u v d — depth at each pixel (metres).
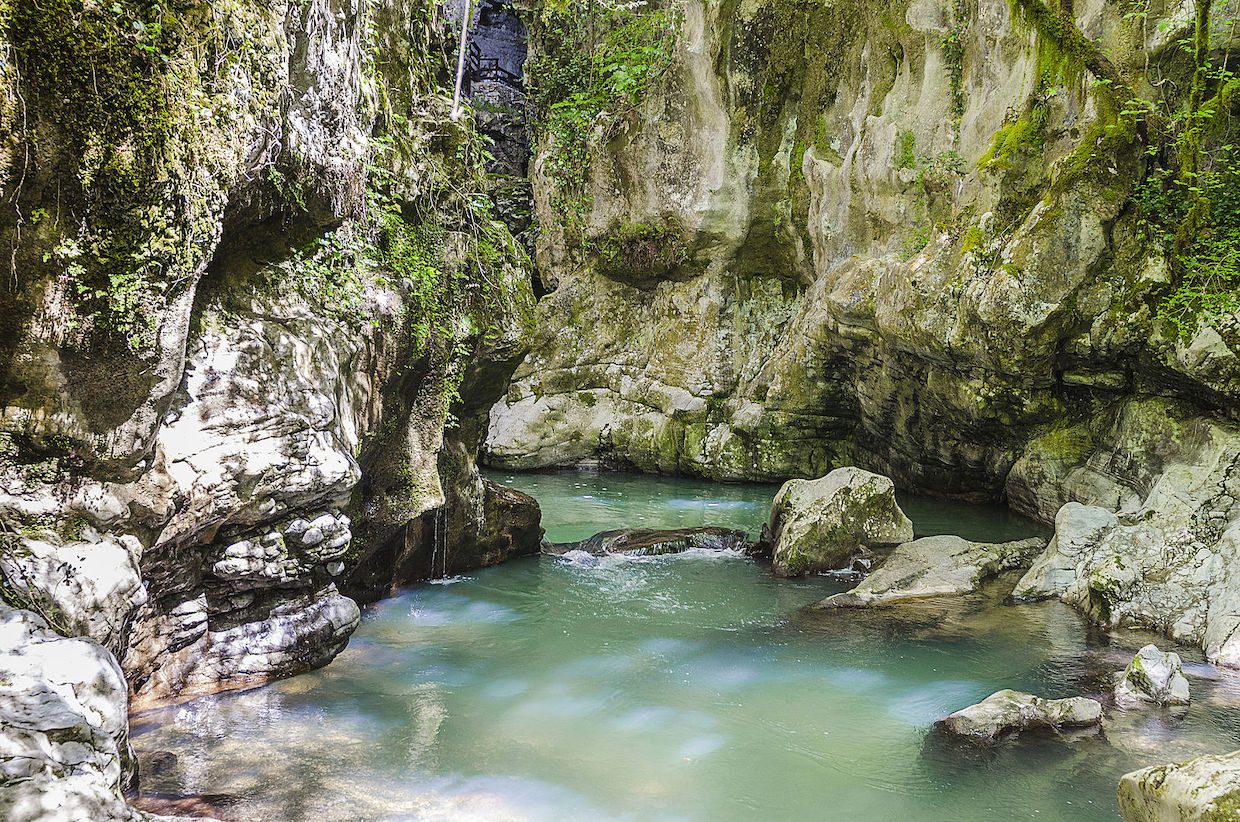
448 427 8.09
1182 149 8.73
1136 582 7.08
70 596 3.72
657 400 16.17
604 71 16.03
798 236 14.83
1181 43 8.88
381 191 6.45
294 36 4.65
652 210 15.84
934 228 11.10
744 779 4.60
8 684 3.13
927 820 4.20
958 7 12.08
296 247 5.50
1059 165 9.41
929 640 6.79
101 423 3.83
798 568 8.88
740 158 14.99
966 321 10.01
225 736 4.80
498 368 8.35
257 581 5.24
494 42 19.48
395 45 7.03
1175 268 8.79
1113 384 9.67
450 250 7.50
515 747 4.91
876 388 12.88
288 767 4.50
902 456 13.41
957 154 11.71
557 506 12.95
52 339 3.54
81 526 3.89
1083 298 9.28
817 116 14.41
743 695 5.75
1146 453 9.13
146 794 4.10
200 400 4.64
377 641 6.64
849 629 7.09
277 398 5.00
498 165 19.03
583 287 17.22
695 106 15.13
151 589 4.70
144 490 4.23
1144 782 3.32
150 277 3.70
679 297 16.16
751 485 14.99
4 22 3.13
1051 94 9.83
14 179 3.25
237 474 4.70
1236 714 5.27
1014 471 11.21
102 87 3.40
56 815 2.89
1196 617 6.63
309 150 5.01
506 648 6.60
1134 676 5.55
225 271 5.02
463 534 8.73
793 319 14.95
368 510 6.88
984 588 8.09
